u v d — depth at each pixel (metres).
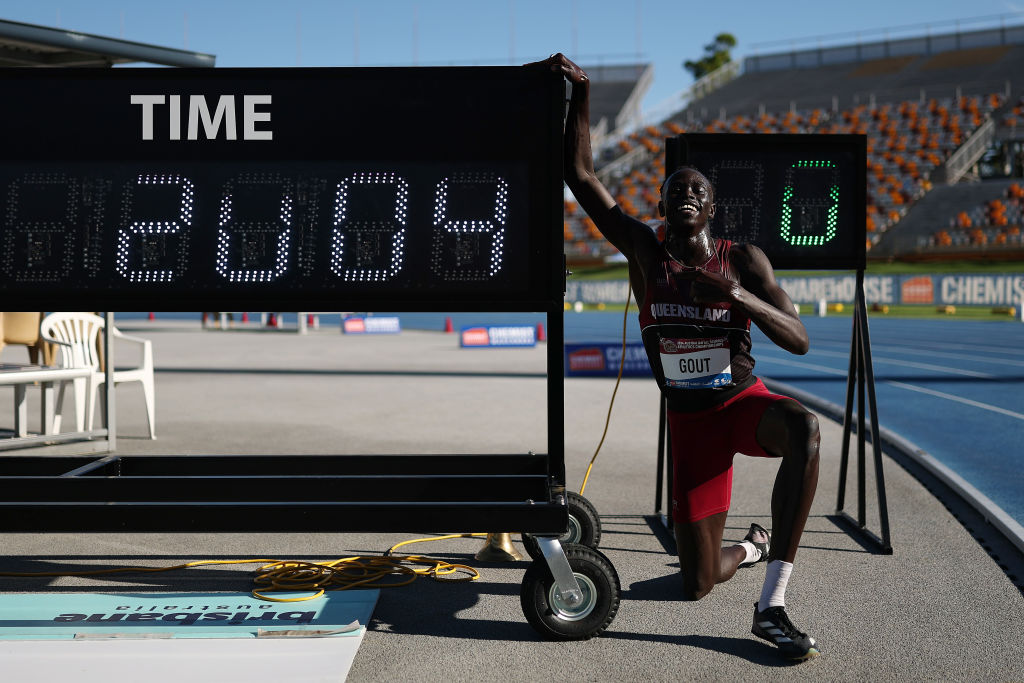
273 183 3.86
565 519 3.56
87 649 3.39
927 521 5.49
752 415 3.71
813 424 3.51
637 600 4.08
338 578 4.34
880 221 43.12
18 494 3.85
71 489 3.87
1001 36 59.62
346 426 9.02
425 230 3.85
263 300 3.88
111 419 7.54
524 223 3.84
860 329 5.20
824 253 5.29
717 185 5.27
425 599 4.09
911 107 52.56
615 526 5.41
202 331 26.34
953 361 16.28
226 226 3.88
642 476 6.84
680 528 3.93
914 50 61.50
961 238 40.16
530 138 3.82
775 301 3.66
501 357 17.67
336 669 3.22
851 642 3.56
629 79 73.25
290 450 7.59
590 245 47.62
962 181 46.66
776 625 3.41
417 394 11.77
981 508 5.57
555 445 3.93
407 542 5.10
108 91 3.85
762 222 5.28
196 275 3.89
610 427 9.13
